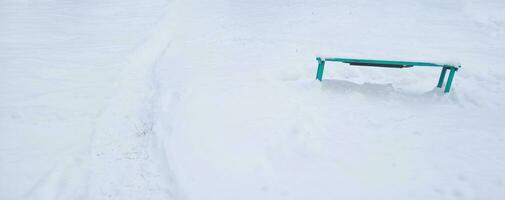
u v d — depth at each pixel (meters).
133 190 3.03
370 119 3.70
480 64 5.44
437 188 2.74
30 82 4.81
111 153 3.55
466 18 7.81
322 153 3.12
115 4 8.51
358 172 2.90
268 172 2.90
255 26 7.17
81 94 4.63
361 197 2.65
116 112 4.31
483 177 2.86
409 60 4.55
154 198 2.91
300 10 8.35
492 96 4.38
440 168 2.96
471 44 6.35
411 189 2.73
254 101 4.09
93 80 5.02
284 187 2.74
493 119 3.79
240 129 3.50
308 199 2.62
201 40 6.36
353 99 4.14
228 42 6.27
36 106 4.24
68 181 3.12
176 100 4.16
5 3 8.41
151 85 4.91
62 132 3.81
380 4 8.83
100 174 3.24
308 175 2.87
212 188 2.75
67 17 7.65
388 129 3.53
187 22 7.23
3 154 3.37
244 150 3.18
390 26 7.27
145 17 7.57
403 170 2.93
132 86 4.97
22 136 3.67
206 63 5.34
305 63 5.35
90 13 7.93
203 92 4.32
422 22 7.52
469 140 3.37
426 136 3.42
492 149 3.24
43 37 6.50
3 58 5.49
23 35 6.55
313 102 4.06
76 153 3.50
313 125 3.56
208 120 3.68
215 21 7.37
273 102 4.06
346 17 7.81
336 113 3.81
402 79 4.93
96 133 3.87
